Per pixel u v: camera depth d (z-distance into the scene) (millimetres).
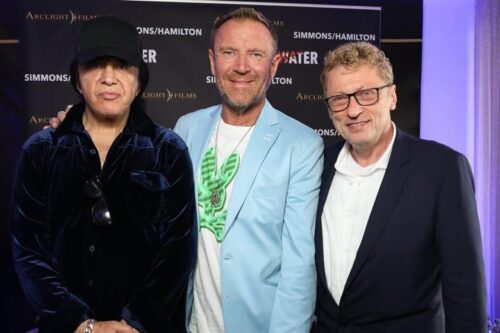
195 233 1519
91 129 1475
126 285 1425
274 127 1676
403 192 1407
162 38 2646
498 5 2678
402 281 1380
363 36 2729
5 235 2670
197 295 1641
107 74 1366
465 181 1376
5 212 2668
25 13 2562
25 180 1400
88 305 1413
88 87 1389
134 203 1423
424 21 2871
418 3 2775
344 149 1591
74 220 1402
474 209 1377
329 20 2707
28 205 1392
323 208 1559
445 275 1361
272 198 1587
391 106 1504
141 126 1498
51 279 1371
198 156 1694
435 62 2885
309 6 2693
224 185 1621
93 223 1402
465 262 1329
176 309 1491
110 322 1372
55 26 2576
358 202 1478
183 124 1832
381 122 1441
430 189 1381
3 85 2635
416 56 2789
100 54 1351
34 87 2588
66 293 1373
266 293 1581
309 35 2705
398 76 2793
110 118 1455
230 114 1702
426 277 1398
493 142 2705
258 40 1600
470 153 2893
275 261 1596
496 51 2688
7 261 2674
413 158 1440
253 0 2678
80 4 2582
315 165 1622
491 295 2729
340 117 1471
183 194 1488
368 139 1442
